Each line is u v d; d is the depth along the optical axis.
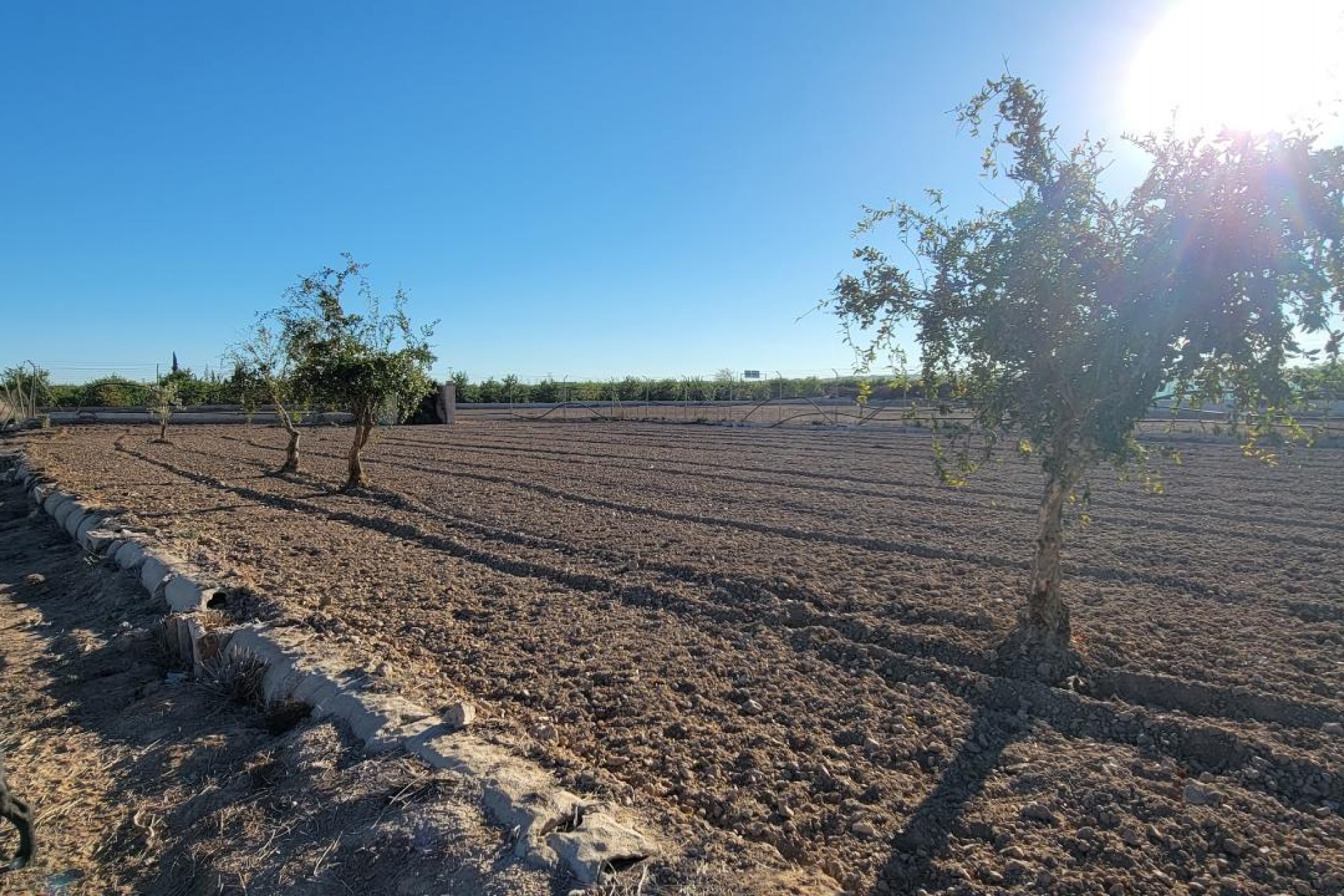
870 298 5.36
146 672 6.15
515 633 6.58
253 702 5.43
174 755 4.71
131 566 8.59
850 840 3.70
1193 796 3.96
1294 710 4.86
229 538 10.36
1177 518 10.99
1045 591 5.72
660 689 5.39
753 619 6.86
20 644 6.93
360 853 3.46
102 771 4.66
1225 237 4.29
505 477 16.48
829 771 4.28
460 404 52.19
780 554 9.12
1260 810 3.84
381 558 9.32
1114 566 8.29
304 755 4.34
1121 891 3.29
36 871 3.79
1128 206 4.79
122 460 19.86
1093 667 5.52
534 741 4.40
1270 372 4.44
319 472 17.61
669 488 14.75
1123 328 4.67
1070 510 11.52
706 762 4.40
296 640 5.82
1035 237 4.81
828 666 5.79
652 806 3.82
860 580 7.89
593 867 3.15
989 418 5.36
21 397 32.00
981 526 10.58
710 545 9.66
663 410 45.91
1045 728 4.78
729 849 3.46
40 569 9.52
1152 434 21.47
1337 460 17.28
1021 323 4.90
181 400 37.62
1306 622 6.55
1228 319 4.40
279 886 3.38
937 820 3.84
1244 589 7.43
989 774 4.26
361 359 14.13
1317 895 3.26
